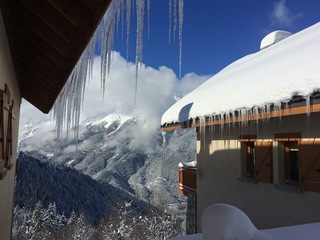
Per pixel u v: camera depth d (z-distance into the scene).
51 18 2.65
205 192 8.02
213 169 7.61
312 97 3.48
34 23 3.03
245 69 7.45
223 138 7.17
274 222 5.36
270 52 7.96
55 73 4.11
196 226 8.66
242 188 6.37
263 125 5.69
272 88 4.19
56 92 5.04
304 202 4.66
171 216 31.36
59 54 3.37
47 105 6.54
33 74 4.91
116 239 31.56
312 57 4.12
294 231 2.26
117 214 35.00
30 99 7.12
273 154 5.40
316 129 4.39
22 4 2.87
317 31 6.52
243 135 6.31
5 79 3.41
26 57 4.29
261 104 4.25
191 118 6.67
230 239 1.89
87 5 2.15
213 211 1.99
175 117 7.65
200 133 8.30
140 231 31.06
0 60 2.87
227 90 5.96
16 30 3.45
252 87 4.89
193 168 9.05
